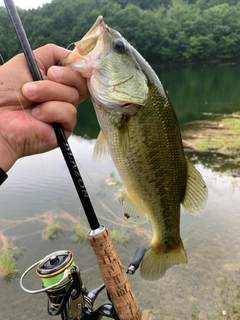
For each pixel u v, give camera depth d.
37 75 0.26
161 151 0.36
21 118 0.25
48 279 0.31
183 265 0.84
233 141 1.93
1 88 0.25
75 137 2.38
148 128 0.35
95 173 1.47
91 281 0.81
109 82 0.31
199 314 0.70
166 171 0.37
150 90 0.34
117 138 0.34
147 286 0.78
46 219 1.09
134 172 0.36
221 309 0.70
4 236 1.00
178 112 3.08
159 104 0.35
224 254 0.88
